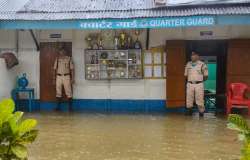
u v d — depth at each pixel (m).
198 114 13.95
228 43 13.98
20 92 15.12
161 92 14.52
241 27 14.03
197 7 13.00
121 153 8.38
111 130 10.91
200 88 13.43
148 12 13.20
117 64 14.62
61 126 11.55
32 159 7.89
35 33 14.99
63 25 13.58
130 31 14.55
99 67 14.70
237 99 13.36
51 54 15.03
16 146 2.82
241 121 3.10
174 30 14.37
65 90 14.74
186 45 14.45
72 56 14.94
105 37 14.70
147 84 14.57
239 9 12.62
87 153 8.38
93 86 14.89
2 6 14.12
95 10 13.61
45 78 15.09
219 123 12.05
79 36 14.84
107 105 14.82
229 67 13.94
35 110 15.00
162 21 13.00
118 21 13.25
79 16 13.46
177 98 14.23
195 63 13.52
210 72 16.45
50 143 9.32
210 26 14.23
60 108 14.98
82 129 11.07
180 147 8.91
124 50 14.52
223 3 12.77
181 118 13.05
